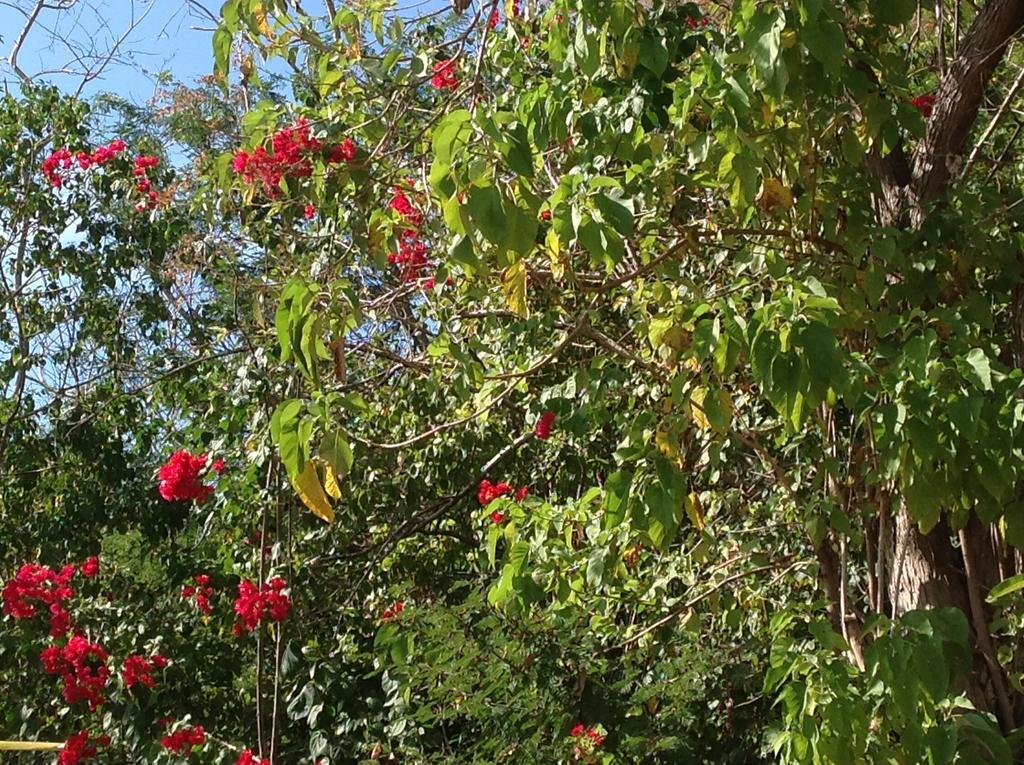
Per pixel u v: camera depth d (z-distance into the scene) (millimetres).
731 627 4293
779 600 4156
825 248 2990
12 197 6840
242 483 5316
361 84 3520
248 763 4664
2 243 6953
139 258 6926
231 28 3004
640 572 4172
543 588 3338
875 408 2445
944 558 2947
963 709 2434
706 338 2320
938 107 3131
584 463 5645
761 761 4746
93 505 6672
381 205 3986
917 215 3049
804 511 3158
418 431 5637
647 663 4832
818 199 2959
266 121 3596
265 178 3570
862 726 2344
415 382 5379
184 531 7219
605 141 2840
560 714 4605
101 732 5438
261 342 5484
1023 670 2828
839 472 2936
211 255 5805
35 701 5672
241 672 5820
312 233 4797
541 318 3402
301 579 5758
